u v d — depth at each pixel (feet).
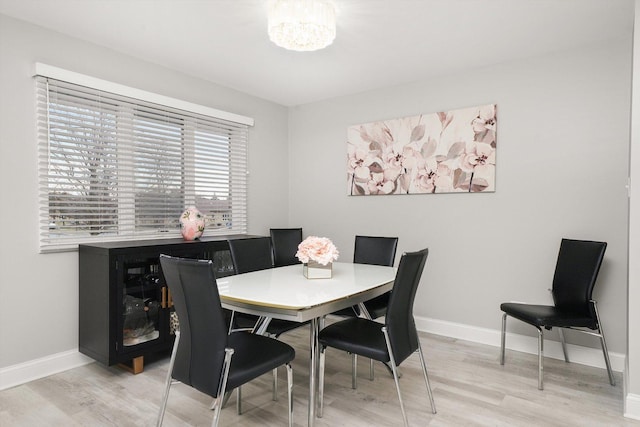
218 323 4.96
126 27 8.21
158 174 10.30
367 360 9.32
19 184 7.86
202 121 11.44
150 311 8.82
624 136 8.55
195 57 9.82
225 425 6.41
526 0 7.10
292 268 9.27
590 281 7.88
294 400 7.31
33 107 8.04
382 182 12.16
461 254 10.81
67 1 7.15
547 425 6.39
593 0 7.08
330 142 13.47
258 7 7.36
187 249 9.39
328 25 6.94
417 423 6.44
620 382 8.01
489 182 10.25
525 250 9.82
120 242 9.23
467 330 10.69
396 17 7.72
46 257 8.27
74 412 6.78
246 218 12.95
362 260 10.55
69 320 8.62
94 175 8.99
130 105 9.62
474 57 9.77
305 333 11.53
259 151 13.39
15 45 7.78
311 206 14.01
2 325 7.68
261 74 11.05
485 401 7.21
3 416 6.64
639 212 6.52
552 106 9.41
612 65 8.68
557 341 9.38
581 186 9.07
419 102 11.50
